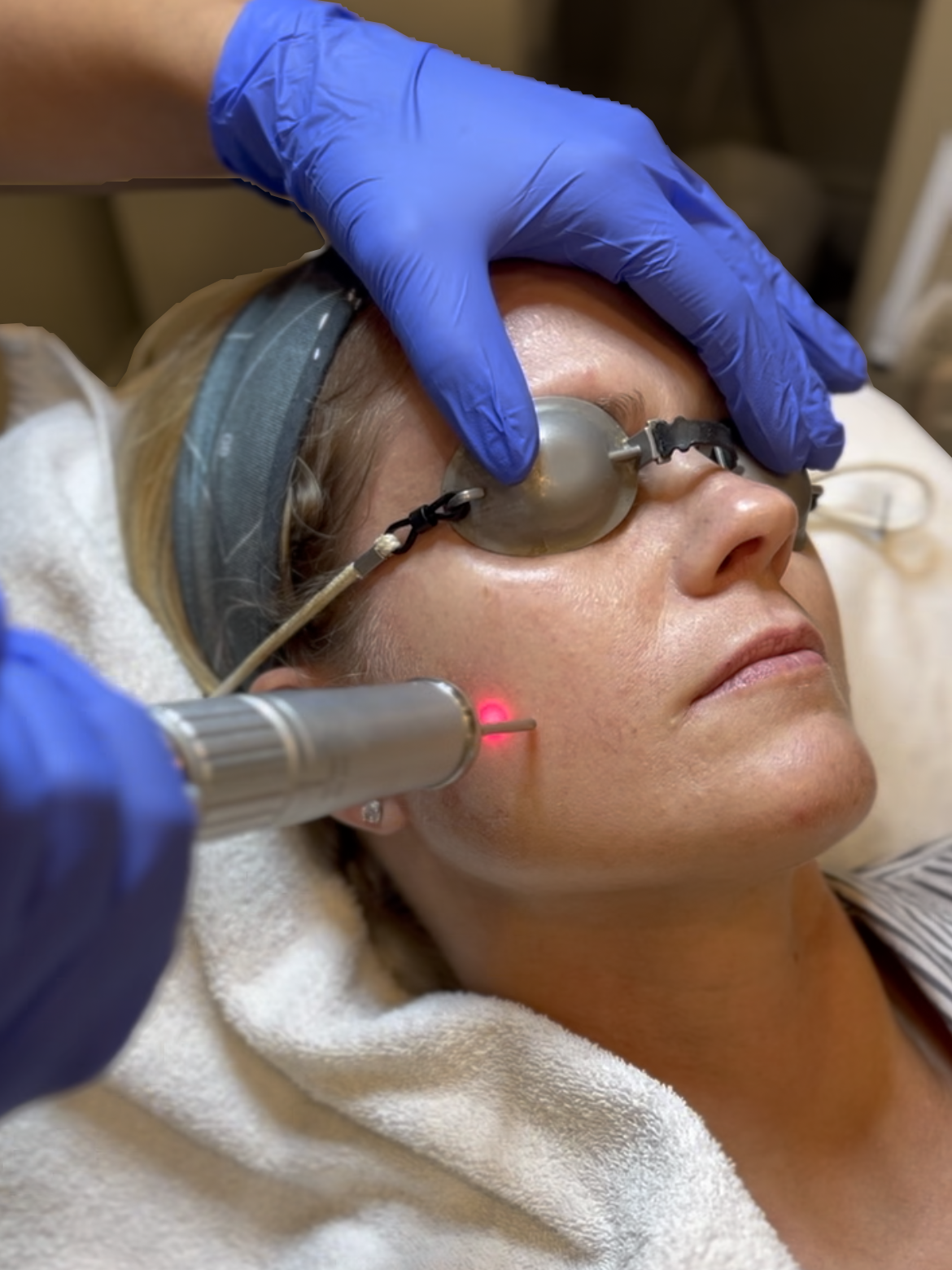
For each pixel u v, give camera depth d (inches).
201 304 41.6
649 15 79.0
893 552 46.9
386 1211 32.5
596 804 26.3
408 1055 31.1
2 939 12.7
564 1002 32.1
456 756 22.7
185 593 34.1
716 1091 32.0
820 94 81.7
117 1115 32.9
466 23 57.8
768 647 26.3
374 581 28.5
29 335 40.7
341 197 29.4
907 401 61.2
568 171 28.9
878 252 65.0
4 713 13.0
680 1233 26.7
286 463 29.8
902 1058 33.9
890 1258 30.9
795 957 32.8
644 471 27.4
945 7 56.2
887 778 44.4
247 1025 32.3
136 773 13.8
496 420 26.2
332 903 34.7
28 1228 31.7
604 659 26.0
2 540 36.1
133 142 35.5
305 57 31.4
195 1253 32.6
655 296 29.1
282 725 18.0
